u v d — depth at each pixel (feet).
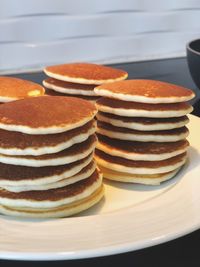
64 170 1.01
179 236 0.88
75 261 0.87
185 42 2.57
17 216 1.01
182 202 1.04
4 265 0.86
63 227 0.92
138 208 1.03
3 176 0.99
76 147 1.04
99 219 0.96
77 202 1.05
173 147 1.22
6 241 0.86
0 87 1.36
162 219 0.95
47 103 1.09
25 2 2.12
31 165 0.98
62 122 1.00
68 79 1.45
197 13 2.54
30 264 0.87
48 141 0.98
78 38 2.32
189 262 0.87
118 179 1.22
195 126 1.47
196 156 1.31
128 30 2.41
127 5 2.34
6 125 0.98
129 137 1.21
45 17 2.20
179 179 1.20
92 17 2.29
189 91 1.25
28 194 1.01
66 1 2.20
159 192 1.17
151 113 1.16
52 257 0.81
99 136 1.28
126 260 0.88
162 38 2.52
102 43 2.38
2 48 2.19
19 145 0.97
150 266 0.86
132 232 0.88
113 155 1.22
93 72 1.51
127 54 2.47
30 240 0.87
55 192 1.03
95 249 0.82
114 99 1.24
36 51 2.25
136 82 1.29
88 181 1.09
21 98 1.25
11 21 2.14
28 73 2.18
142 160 1.20
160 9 2.44
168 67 2.31
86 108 1.09
